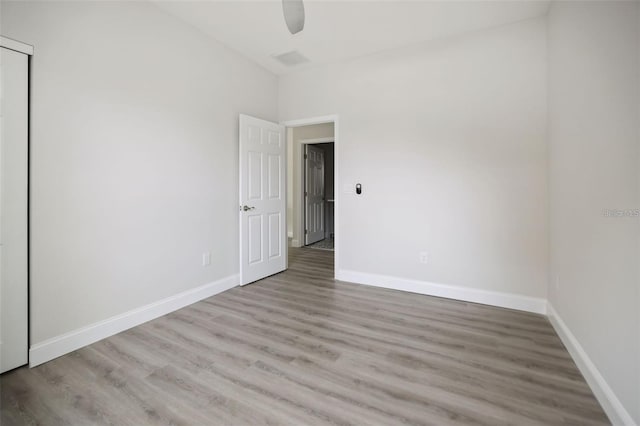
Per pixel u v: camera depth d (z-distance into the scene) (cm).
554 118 243
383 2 253
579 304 190
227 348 214
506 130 284
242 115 342
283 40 319
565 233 217
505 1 249
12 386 172
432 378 179
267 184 384
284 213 418
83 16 213
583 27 182
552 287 254
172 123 277
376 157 348
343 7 260
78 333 214
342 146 369
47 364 194
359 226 362
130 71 243
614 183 146
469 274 305
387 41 318
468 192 303
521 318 265
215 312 279
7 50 178
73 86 208
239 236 353
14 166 183
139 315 253
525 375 182
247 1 254
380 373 184
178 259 287
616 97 145
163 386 172
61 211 204
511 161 283
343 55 351
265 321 259
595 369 165
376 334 235
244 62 355
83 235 216
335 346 217
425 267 327
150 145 259
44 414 150
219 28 297
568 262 211
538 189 273
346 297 318
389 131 340
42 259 196
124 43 238
